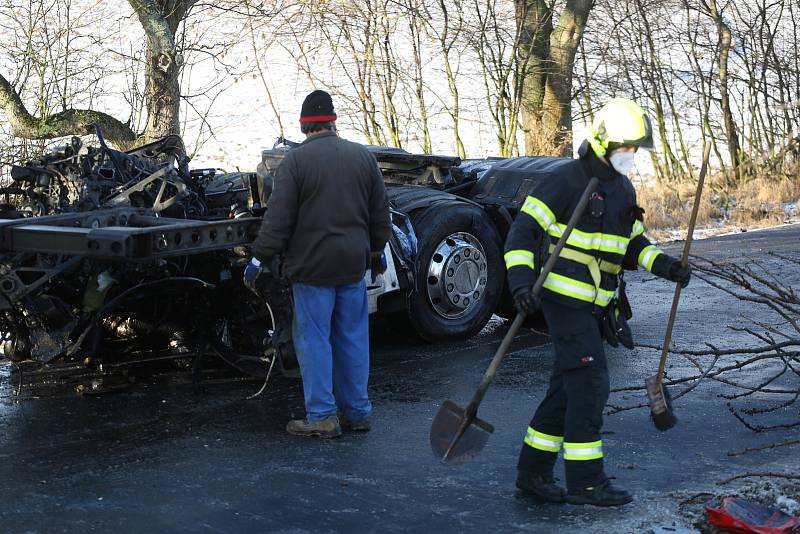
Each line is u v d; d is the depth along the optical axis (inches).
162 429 217.0
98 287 231.8
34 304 220.8
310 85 722.2
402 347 301.1
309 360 209.8
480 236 309.4
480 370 270.1
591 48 732.7
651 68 724.0
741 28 761.0
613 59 716.7
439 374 265.9
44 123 478.0
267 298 232.2
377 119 712.4
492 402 237.0
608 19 729.6
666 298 370.0
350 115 662.5
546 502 171.0
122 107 621.9
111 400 240.7
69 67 501.0
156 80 493.0
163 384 255.4
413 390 249.9
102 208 240.2
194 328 265.1
